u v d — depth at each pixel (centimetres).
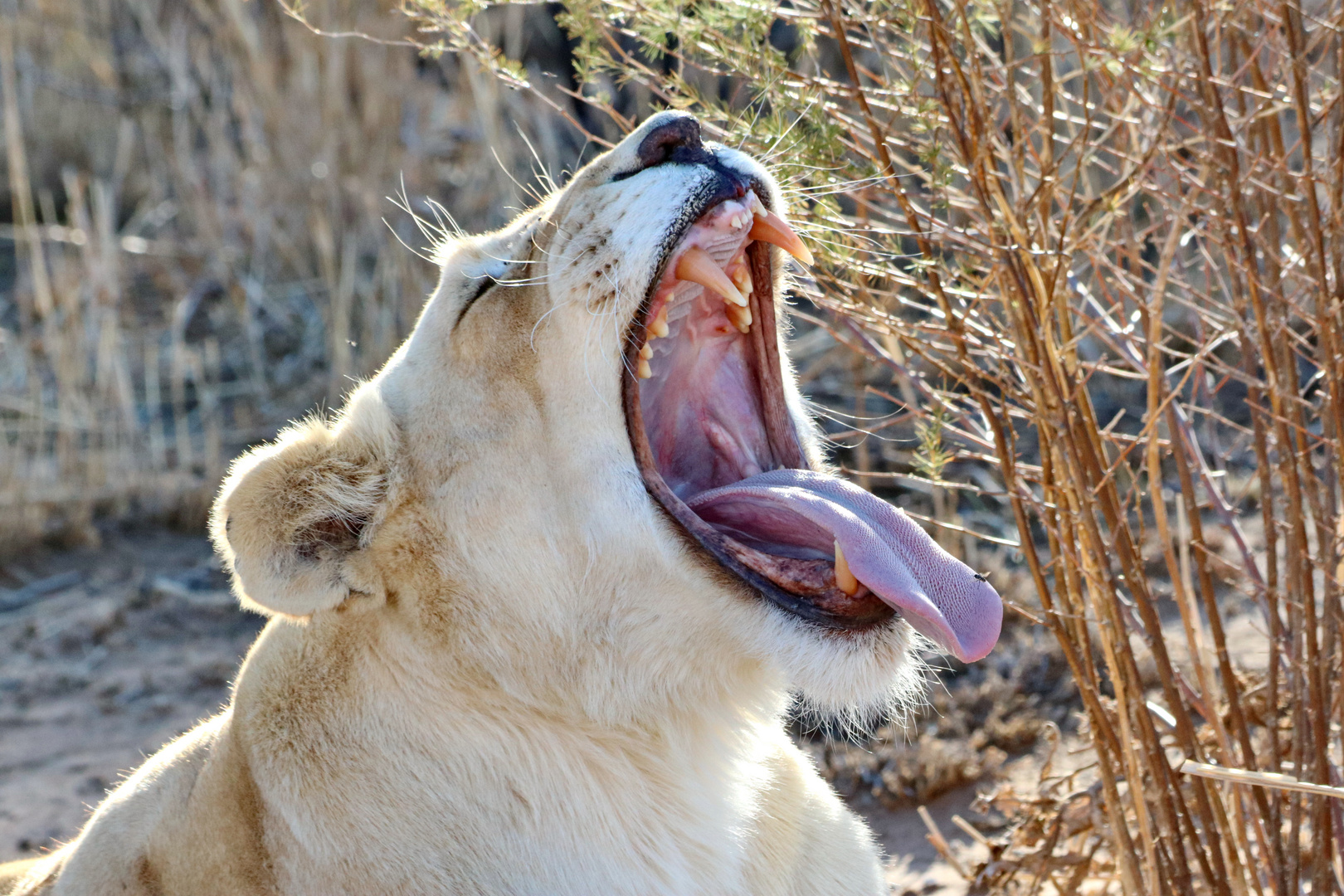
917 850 880
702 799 557
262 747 547
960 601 537
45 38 2298
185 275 1958
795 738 1025
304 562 533
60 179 2189
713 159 554
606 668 546
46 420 1661
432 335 574
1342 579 603
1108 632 582
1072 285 660
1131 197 645
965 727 998
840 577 530
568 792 541
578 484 541
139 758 1106
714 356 612
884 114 739
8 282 2016
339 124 1934
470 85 1920
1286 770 612
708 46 661
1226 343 1282
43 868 645
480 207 1805
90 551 1486
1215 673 761
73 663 1275
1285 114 802
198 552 1489
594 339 540
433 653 544
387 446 551
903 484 1320
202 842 554
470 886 523
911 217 609
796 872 580
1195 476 1041
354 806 531
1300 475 645
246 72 2052
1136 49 581
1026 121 671
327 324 1772
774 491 550
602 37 701
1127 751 578
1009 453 604
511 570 545
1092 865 724
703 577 537
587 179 560
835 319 718
